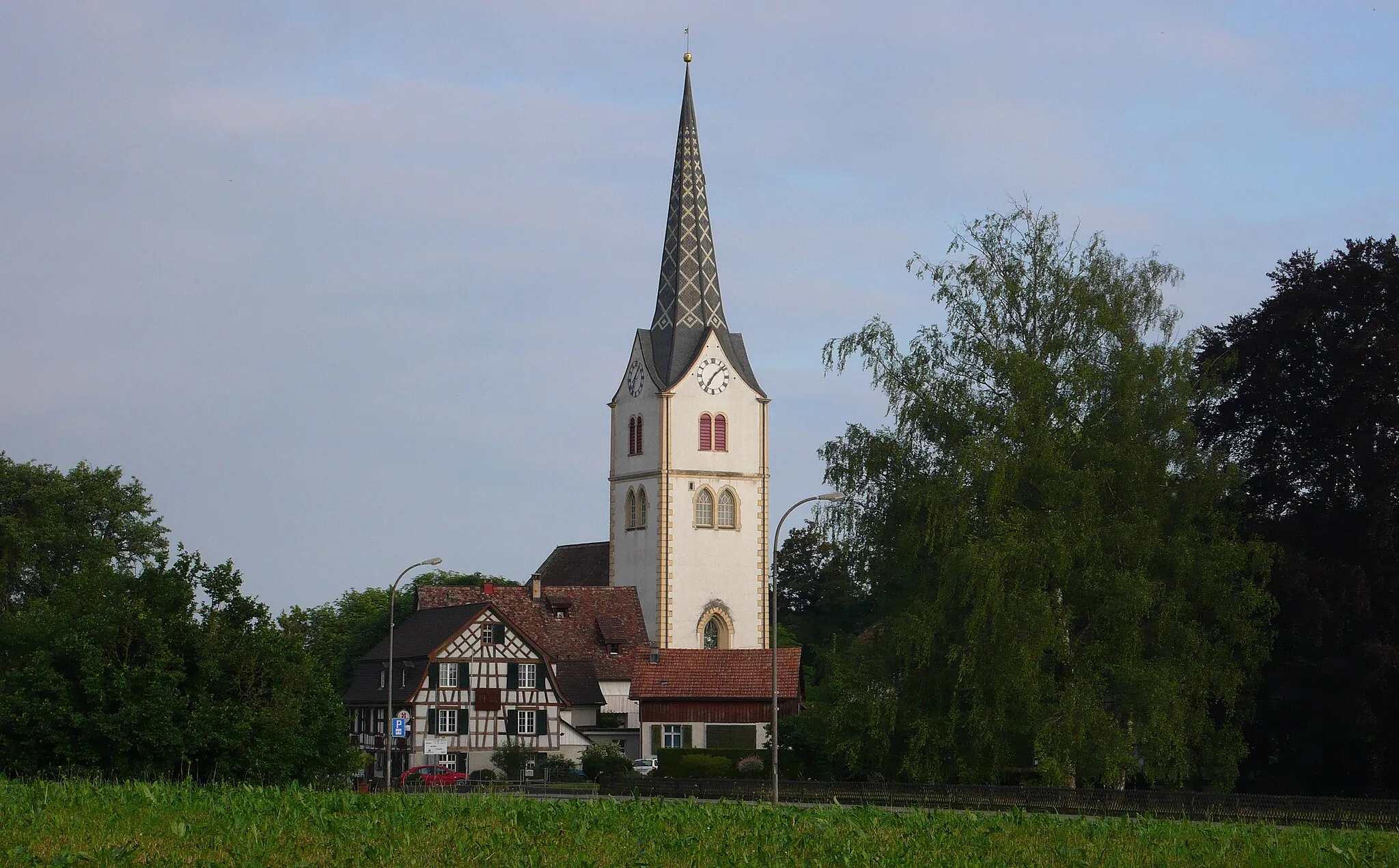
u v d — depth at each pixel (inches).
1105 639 2412.6
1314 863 1293.1
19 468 4158.5
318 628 5782.5
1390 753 2444.6
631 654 5000.0
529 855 1103.0
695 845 1198.3
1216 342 2822.3
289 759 2332.7
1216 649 2444.6
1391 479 2504.9
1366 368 2556.6
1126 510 2456.9
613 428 5290.4
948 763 2448.3
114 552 4185.5
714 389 5142.7
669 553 5068.9
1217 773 2447.1
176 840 1112.8
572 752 4328.3
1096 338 2524.6
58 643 2251.5
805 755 3307.1
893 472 2546.8
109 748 2224.4
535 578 5137.8
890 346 2568.9
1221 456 2524.6
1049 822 1611.7
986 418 2472.9
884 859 1194.0
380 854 1085.1
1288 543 2588.6
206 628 2354.8
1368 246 2691.9
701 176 5236.2
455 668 4202.8
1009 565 2330.2
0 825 1143.0
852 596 2691.9
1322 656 2491.4
